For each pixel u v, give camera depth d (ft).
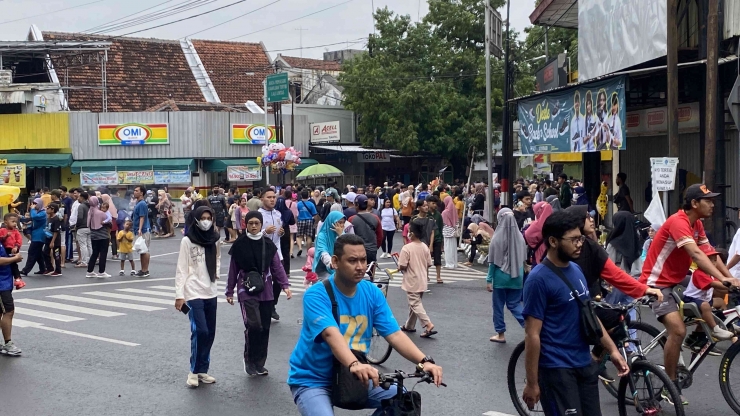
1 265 33.35
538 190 98.27
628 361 21.66
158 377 29.63
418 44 147.33
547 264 17.57
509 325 39.11
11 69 139.03
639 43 52.80
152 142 128.77
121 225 75.36
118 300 49.47
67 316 43.50
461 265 68.44
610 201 76.95
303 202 77.51
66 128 126.11
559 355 17.46
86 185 125.59
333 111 152.15
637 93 62.75
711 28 42.01
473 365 30.71
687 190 24.36
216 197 94.94
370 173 149.48
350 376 15.57
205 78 159.33
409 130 138.51
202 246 28.50
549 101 60.59
